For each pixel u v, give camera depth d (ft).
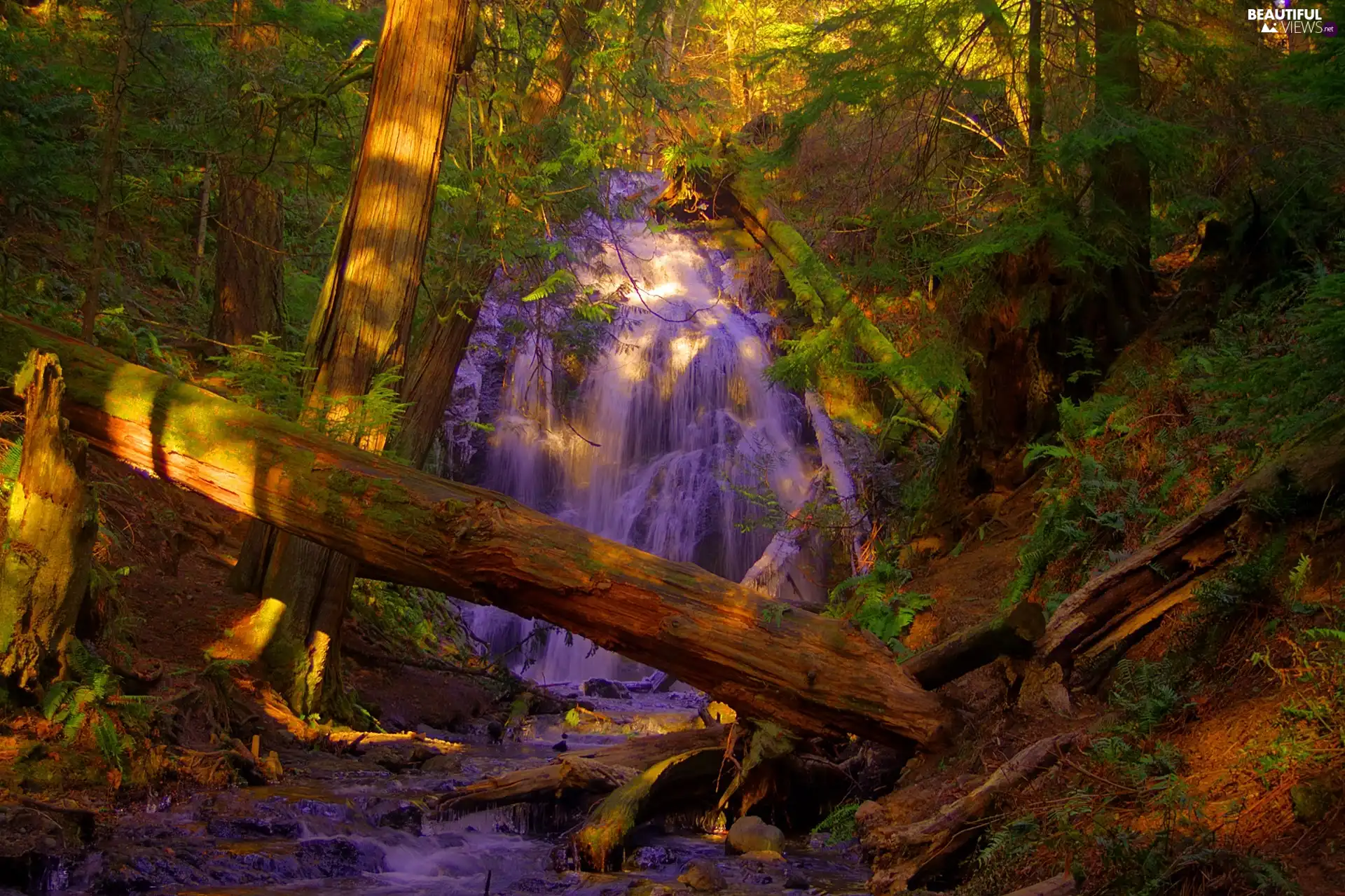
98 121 34.96
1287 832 10.98
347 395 25.53
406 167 26.35
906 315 39.40
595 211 37.17
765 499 40.09
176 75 30.30
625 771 19.71
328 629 25.40
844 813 19.12
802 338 44.14
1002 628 16.79
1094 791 13.30
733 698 18.44
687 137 38.04
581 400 56.24
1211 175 31.91
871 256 33.76
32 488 17.20
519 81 34.58
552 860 17.12
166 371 35.17
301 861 15.57
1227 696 13.99
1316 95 16.99
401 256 26.30
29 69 30.58
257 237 39.37
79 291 35.63
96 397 21.88
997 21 27.37
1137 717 14.47
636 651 18.72
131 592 25.08
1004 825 13.88
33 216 37.17
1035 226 26.63
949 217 31.50
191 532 29.66
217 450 21.04
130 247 41.70
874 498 39.01
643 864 17.26
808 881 15.98
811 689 17.90
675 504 50.75
